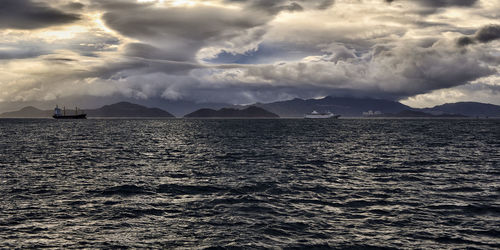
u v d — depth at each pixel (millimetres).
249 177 33094
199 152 56438
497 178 32750
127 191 26797
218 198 24578
